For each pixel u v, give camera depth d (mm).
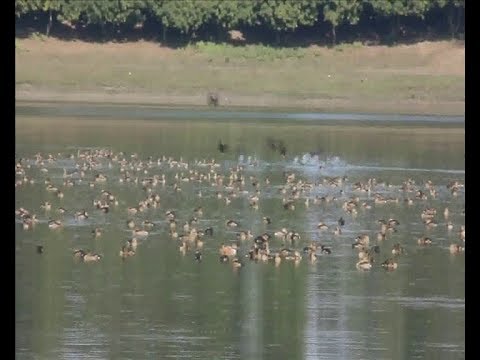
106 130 122438
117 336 49875
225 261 62812
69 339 49469
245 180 91812
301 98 163250
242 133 123562
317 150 111562
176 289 57156
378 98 164375
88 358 47281
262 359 47625
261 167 100000
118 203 79625
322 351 48812
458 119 147250
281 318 52938
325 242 68562
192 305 54625
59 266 60906
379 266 62719
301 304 55125
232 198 83062
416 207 81688
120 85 163625
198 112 146500
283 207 79750
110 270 60312
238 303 55031
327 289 57875
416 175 97375
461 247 66312
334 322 52688
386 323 52594
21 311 52938
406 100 163875
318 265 62719
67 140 113250
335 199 84000
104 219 73812
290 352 48531
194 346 48969
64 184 86688
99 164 98500
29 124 125562
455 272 61531
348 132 127562
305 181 90500
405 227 73875
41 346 48469
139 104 155000
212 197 83312
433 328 52125
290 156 107562
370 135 125062
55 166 96188
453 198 86062
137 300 55031
